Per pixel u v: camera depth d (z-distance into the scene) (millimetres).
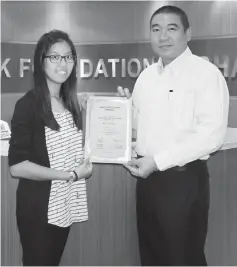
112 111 2049
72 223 2170
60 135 1849
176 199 1966
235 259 2221
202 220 2037
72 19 2441
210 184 2137
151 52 2395
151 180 2016
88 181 2123
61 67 1857
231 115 2354
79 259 2219
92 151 2053
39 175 1799
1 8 2449
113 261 2191
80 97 2137
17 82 2447
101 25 2428
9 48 2455
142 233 2109
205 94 1904
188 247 2033
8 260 2219
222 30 2355
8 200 2139
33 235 1861
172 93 1968
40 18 2453
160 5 2391
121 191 2113
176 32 1928
